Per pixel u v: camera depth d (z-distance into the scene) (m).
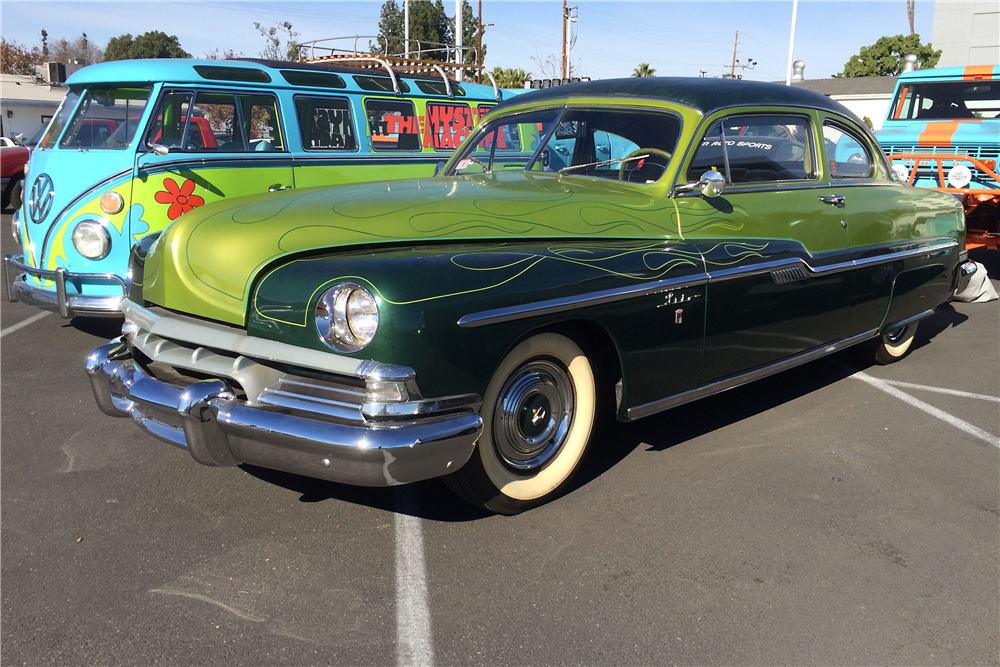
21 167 13.94
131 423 4.12
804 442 4.04
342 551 2.88
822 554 2.94
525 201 3.40
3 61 50.41
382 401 2.52
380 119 7.93
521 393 3.03
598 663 2.31
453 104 8.69
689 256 3.46
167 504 3.22
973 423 4.37
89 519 3.09
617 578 2.74
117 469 3.55
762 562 2.87
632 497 3.36
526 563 2.82
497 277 2.80
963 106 9.88
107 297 5.52
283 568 2.76
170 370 3.04
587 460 3.74
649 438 4.04
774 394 4.82
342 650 2.33
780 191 4.14
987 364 5.57
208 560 2.80
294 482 3.45
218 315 2.85
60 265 5.66
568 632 2.44
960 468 3.75
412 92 8.23
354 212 3.09
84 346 5.65
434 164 8.42
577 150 4.09
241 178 6.54
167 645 2.34
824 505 3.33
